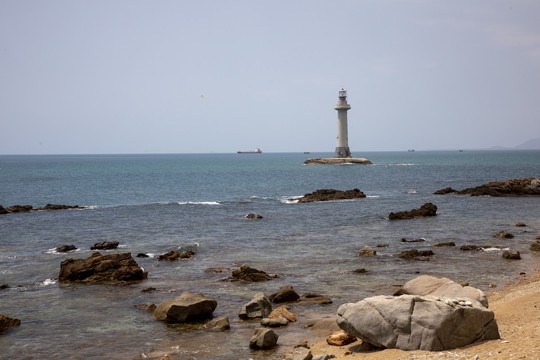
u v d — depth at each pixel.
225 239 37.25
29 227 43.94
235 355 14.97
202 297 19.08
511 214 50.59
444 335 12.72
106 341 16.41
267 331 15.65
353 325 14.01
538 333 12.78
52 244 35.59
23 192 86.25
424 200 66.06
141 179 123.06
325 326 17.20
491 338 13.05
